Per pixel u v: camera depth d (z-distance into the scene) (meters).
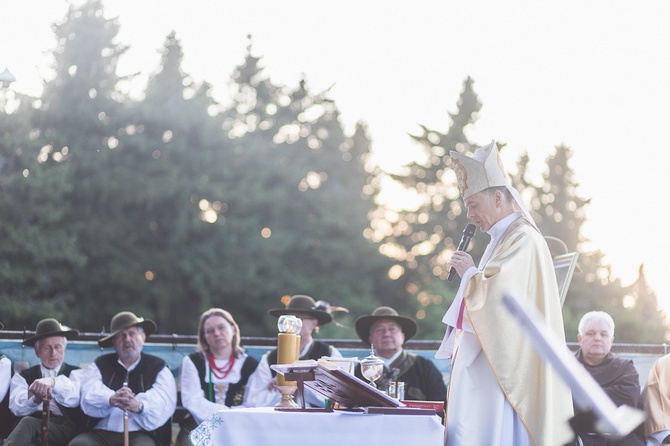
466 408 6.92
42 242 40.47
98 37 47.78
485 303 6.89
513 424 6.89
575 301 51.50
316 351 10.63
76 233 42.81
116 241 44.16
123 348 10.31
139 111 47.28
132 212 45.66
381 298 54.53
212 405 10.25
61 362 10.55
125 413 9.83
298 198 51.38
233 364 10.50
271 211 49.66
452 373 7.09
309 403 10.16
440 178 60.72
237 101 58.75
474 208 7.36
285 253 49.62
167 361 11.09
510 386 6.82
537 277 7.00
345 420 6.44
